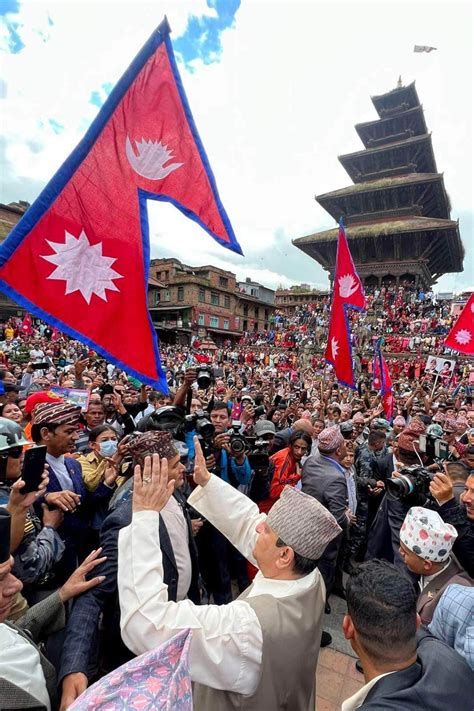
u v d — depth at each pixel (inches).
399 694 47.4
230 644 53.9
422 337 1173.1
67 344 1021.2
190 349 1453.0
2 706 50.2
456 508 102.7
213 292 2206.0
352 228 1640.0
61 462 113.4
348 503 181.3
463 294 1708.9
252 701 55.5
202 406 217.3
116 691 39.8
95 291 110.9
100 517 114.4
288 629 57.0
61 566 104.3
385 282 1641.2
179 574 85.4
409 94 1681.8
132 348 114.7
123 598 57.3
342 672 130.1
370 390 674.2
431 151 1626.5
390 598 53.1
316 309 1731.1
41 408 113.4
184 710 41.7
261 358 1418.6
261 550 66.8
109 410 225.0
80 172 110.8
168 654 43.9
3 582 55.9
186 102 128.1
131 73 119.3
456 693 48.5
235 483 141.4
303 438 160.6
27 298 100.7
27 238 102.0
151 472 64.7
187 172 130.1
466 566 98.1
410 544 90.2
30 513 88.1
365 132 1779.0
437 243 1630.2
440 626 73.0
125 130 119.3
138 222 119.0
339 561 172.7
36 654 57.1
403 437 162.9
